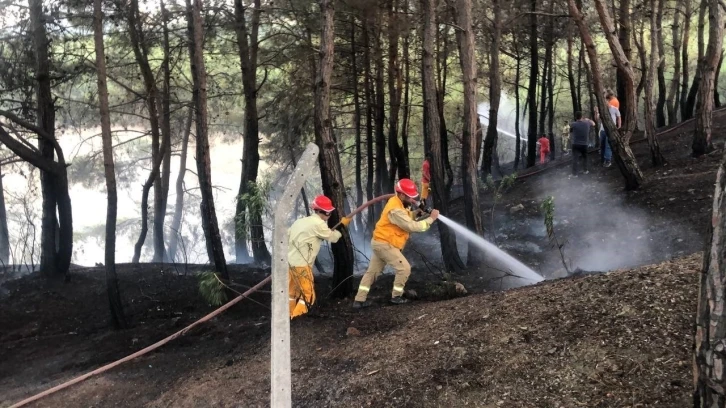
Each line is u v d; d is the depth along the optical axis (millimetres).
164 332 7633
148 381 5469
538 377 3385
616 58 10008
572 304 4074
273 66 16250
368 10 13117
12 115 9312
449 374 3705
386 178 17297
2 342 8227
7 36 10953
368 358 4367
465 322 4445
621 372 3166
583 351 3463
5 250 15422
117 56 15469
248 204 7430
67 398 5465
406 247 12516
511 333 3957
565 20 19922
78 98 16297
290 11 13695
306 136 18328
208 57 17891
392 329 5012
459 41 14703
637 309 3693
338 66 17172
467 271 9086
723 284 1990
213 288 5836
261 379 4555
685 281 3834
